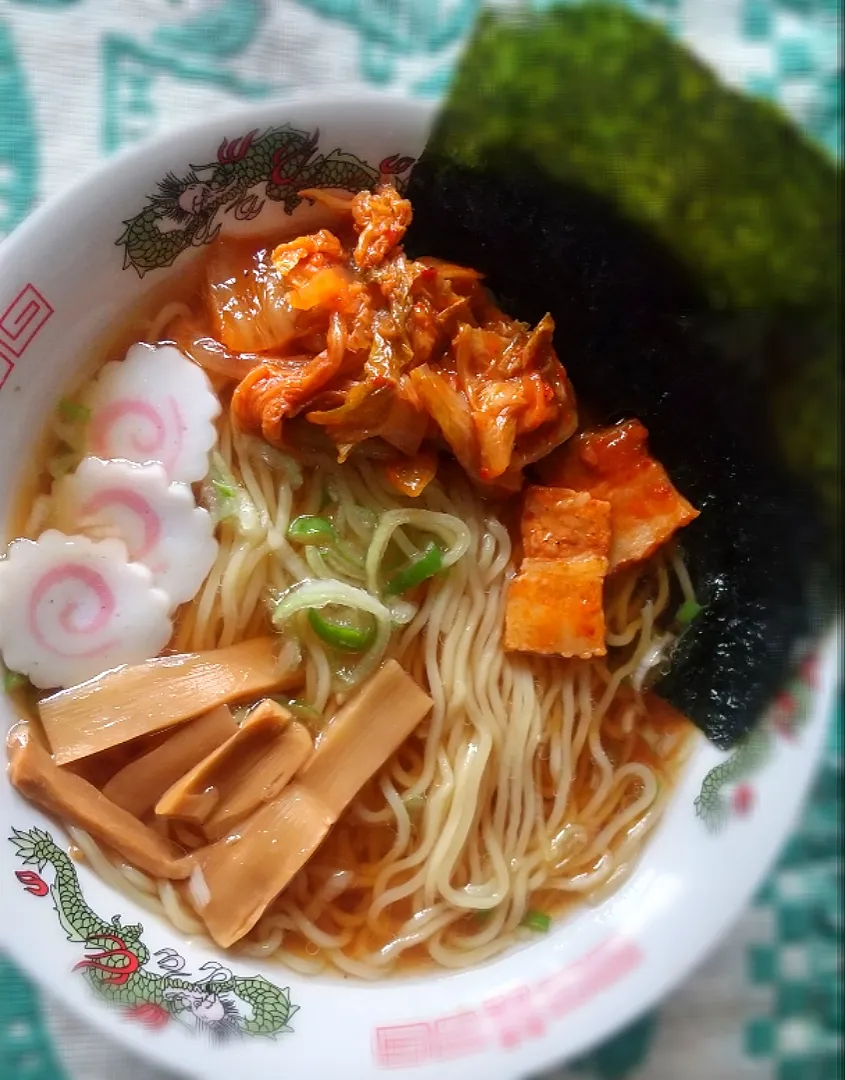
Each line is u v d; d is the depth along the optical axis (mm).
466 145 193
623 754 230
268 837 201
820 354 197
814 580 204
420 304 204
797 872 206
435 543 221
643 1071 200
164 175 188
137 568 205
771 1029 202
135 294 204
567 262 209
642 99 192
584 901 219
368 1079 188
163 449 210
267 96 206
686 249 198
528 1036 195
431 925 214
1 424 193
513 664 226
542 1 192
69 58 205
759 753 207
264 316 208
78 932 187
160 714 201
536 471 228
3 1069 188
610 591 231
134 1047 180
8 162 203
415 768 220
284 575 218
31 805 192
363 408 201
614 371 220
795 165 191
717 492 220
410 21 207
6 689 197
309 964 207
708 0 204
